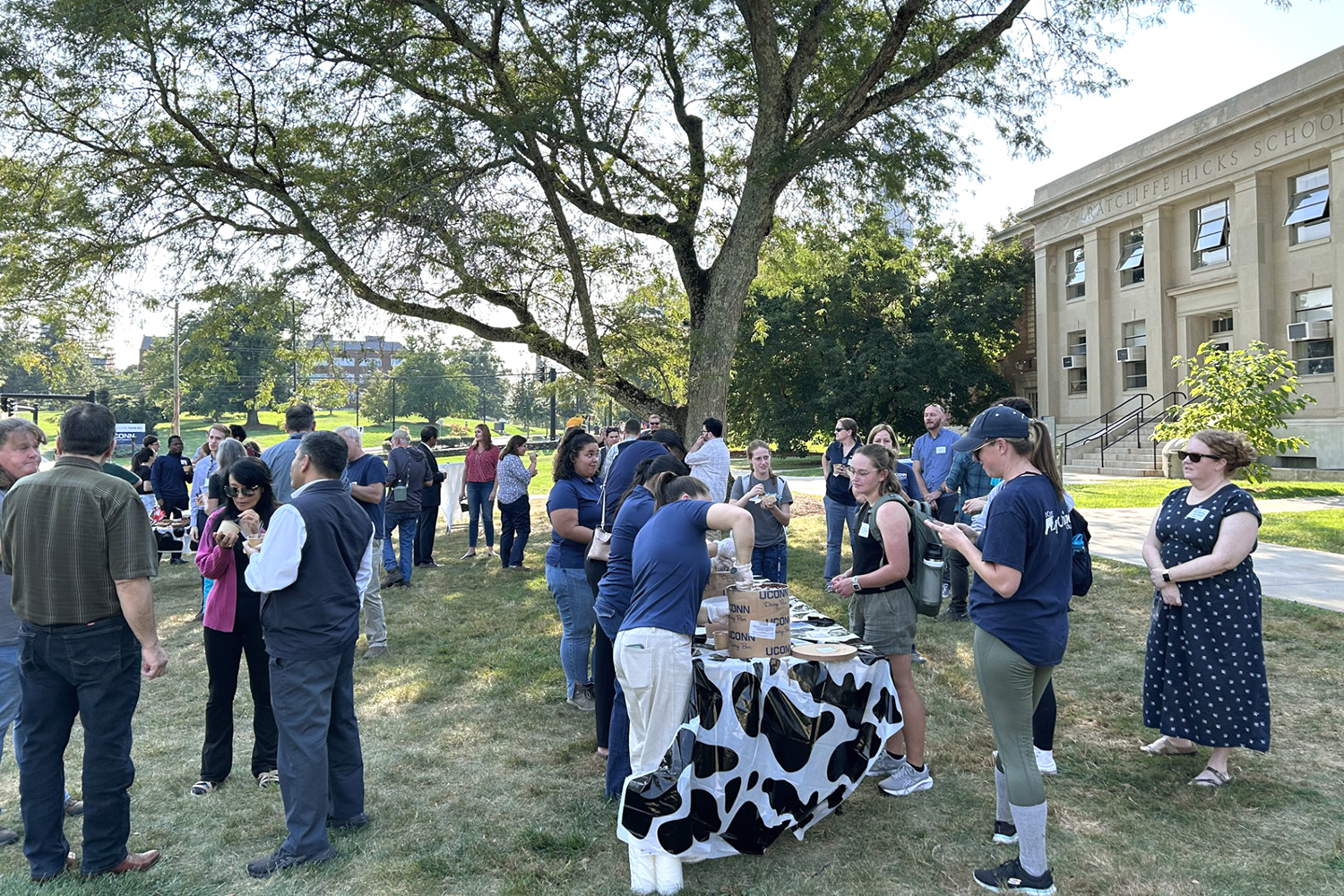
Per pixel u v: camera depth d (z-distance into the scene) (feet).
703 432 24.57
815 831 12.52
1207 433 14.24
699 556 11.69
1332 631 21.25
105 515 11.30
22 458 13.60
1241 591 13.67
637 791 11.05
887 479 14.21
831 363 105.70
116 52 34.04
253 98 37.35
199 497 31.55
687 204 42.55
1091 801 13.29
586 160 36.94
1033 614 10.65
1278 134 66.39
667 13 35.53
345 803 12.89
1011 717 10.83
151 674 11.58
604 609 14.79
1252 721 13.38
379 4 34.19
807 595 27.78
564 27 34.71
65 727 11.76
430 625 25.82
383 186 32.63
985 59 39.14
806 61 37.19
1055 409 93.04
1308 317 66.23
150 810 13.64
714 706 11.30
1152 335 78.84
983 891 10.81
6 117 35.76
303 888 11.17
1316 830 12.15
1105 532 38.19
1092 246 86.17
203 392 231.09
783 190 43.29
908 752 13.84
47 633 11.26
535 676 20.65
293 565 11.58
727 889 10.96
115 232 37.17
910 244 100.99
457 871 11.60
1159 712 14.51
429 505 36.17
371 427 297.74
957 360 98.43
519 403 298.56
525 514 35.27
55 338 49.49
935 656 21.11
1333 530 34.68
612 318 39.45
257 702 14.73
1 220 37.32
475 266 33.12
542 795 14.06
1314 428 63.62
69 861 12.00
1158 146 77.25
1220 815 12.69
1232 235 70.90
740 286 37.63
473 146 33.53
